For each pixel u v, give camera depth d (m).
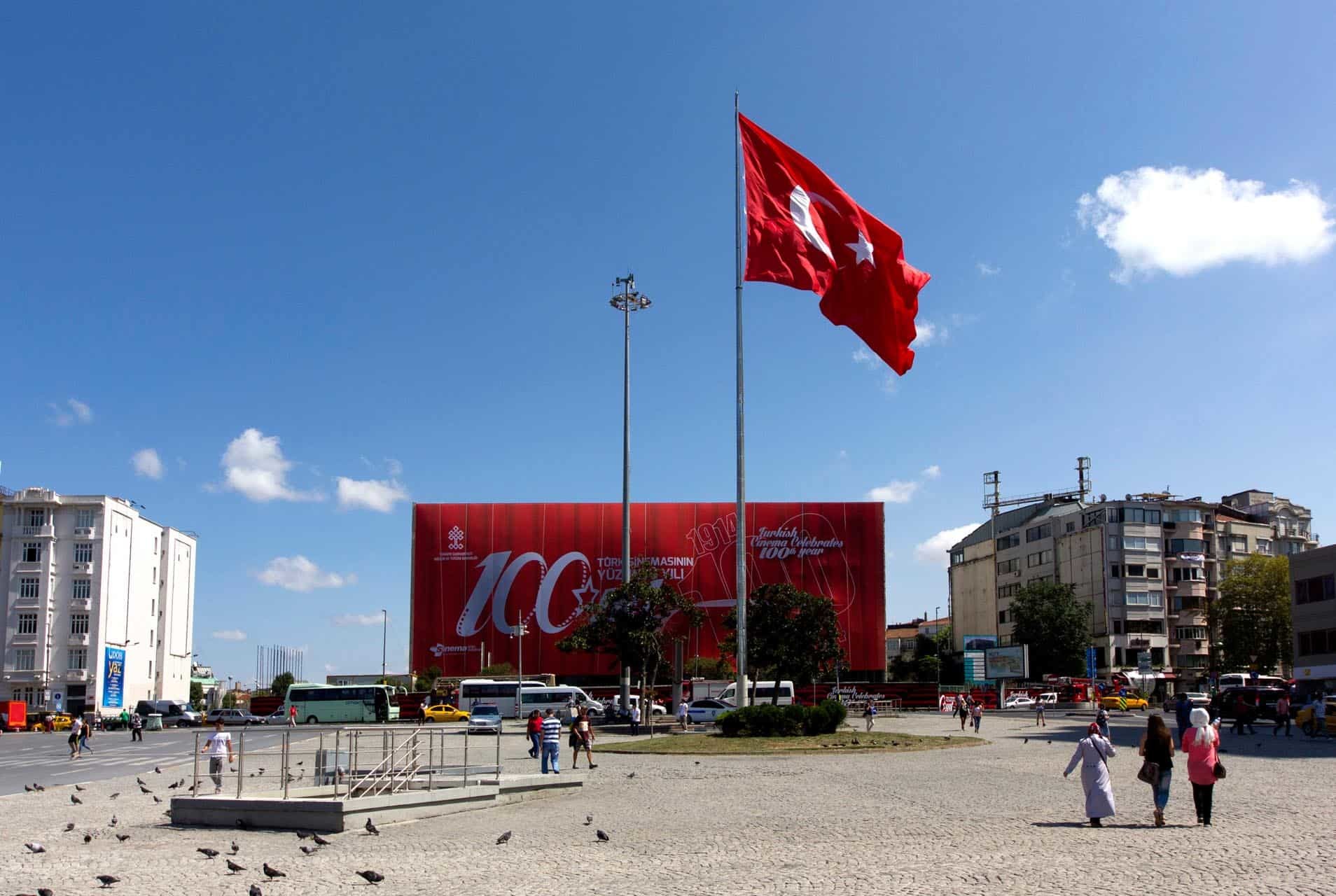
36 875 14.62
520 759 35.31
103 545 94.62
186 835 18.61
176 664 114.25
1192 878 12.19
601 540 95.38
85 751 51.28
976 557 132.75
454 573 94.62
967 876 12.76
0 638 91.81
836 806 20.89
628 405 61.56
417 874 14.15
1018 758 33.25
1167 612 106.38
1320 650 71.25
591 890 12.64
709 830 17.83
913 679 122.31
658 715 65.62
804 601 63.66
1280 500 123.06
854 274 30.23
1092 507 109.56
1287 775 26.33
